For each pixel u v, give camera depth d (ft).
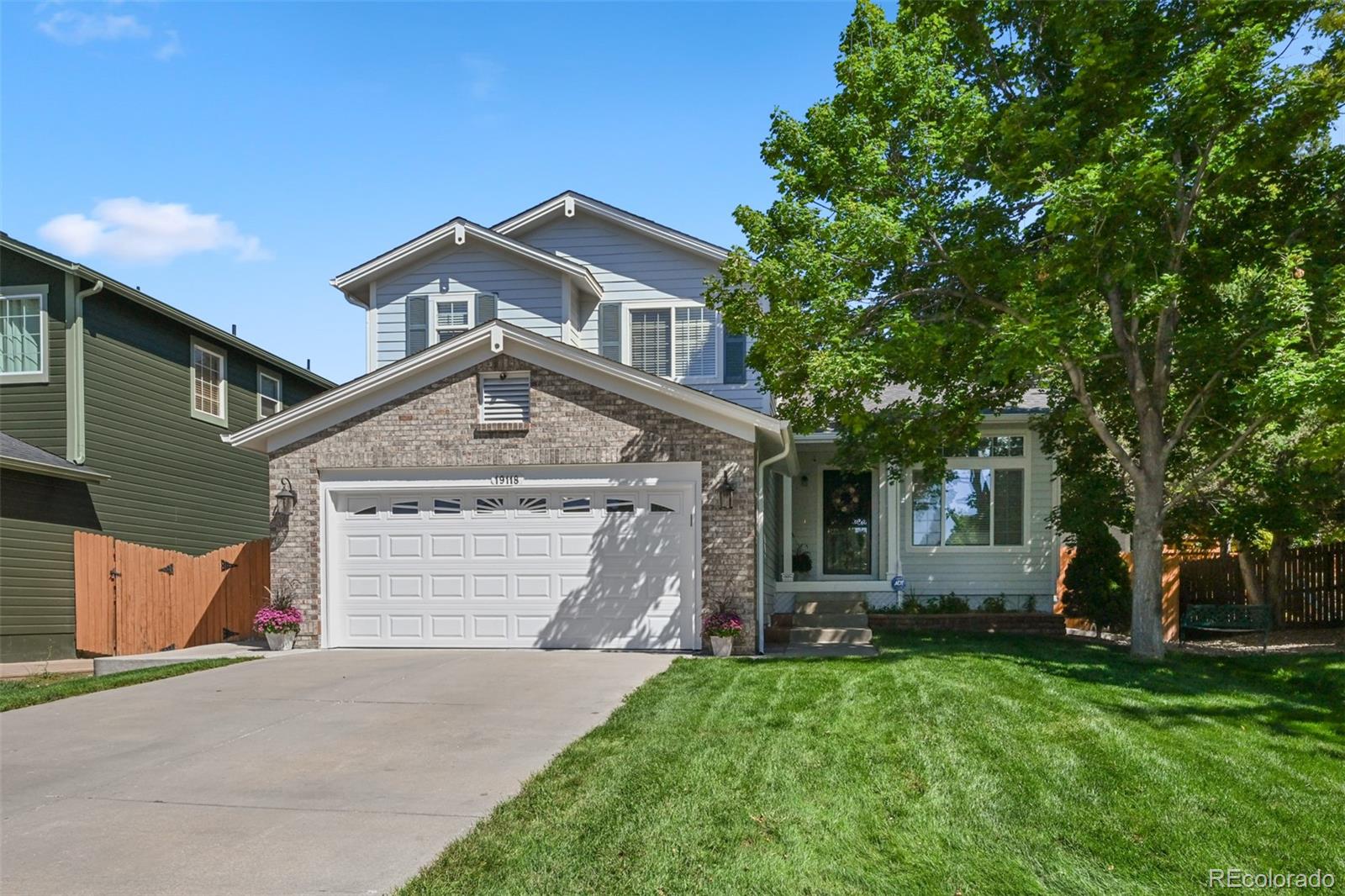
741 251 41.63
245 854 17.49
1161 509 41.83
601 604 44.34
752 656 41.88
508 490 45.11
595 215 56.85
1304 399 31.45
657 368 55.88
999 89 43.14
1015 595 58.59
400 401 45.75
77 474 51.85
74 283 53.67
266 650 45.96
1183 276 39.06
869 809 19.47
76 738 27.09
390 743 25.77
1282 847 17.54
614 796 20.30
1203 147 36.37
